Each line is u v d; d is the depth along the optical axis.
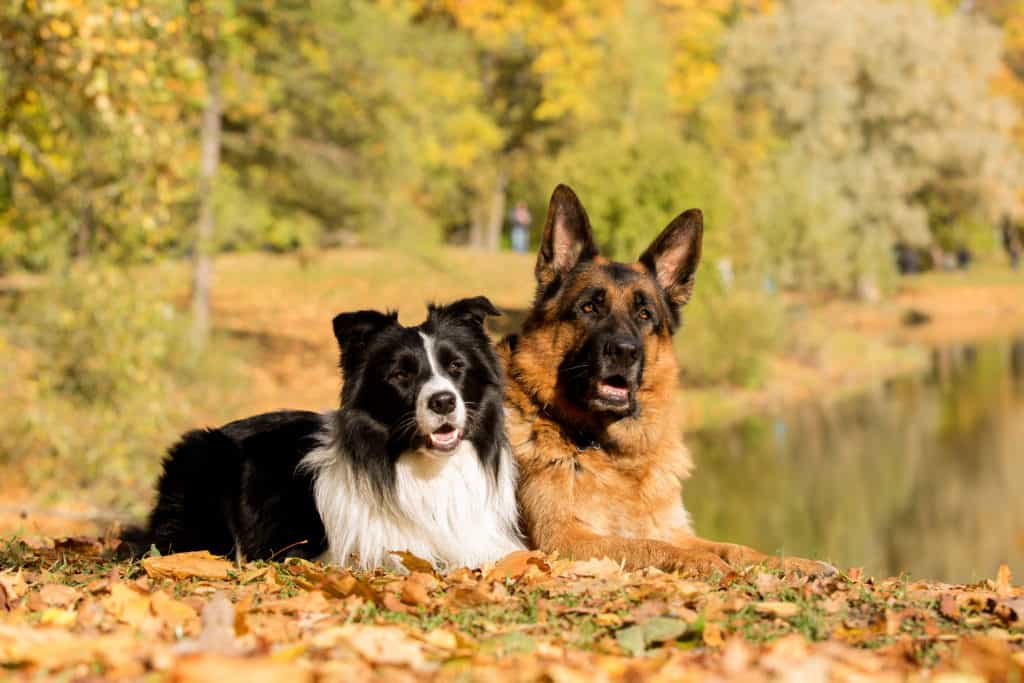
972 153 49.72
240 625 4.05
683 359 28.95
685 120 43.44
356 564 5.80
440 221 37.12
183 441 6.65
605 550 6.17
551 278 6.92
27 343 14.07
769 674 3.56
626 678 3.54
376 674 3.58
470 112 35.41
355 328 5.86
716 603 4.58
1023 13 73.50
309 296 30.89
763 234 39.12
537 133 42.53
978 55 52.34
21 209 13.97
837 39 47.69
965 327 47.50
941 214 56.97
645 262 7.07
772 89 47.72
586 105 37.56
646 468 6.71
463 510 5.91
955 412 26.92
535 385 6.73
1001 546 15.78
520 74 42.28
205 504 6.42
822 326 36.84
